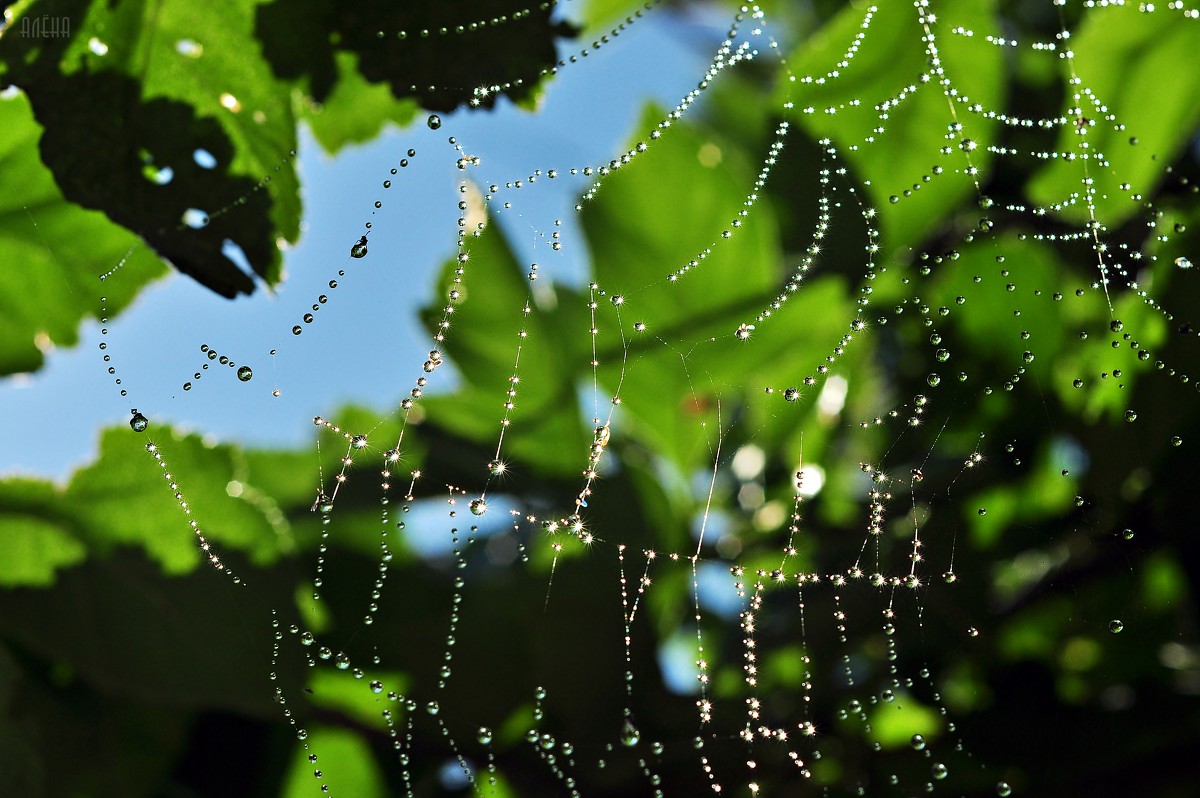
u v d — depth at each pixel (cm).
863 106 53
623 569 52
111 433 50
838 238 53
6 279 49
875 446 53
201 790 51
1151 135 52
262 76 49
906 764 52
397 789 51
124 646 50
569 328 53
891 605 53
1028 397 53
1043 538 52
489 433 53
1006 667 52
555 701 52
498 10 49
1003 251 53
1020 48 54
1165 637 52
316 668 51
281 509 52
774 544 53
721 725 52
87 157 48
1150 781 51
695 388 53
